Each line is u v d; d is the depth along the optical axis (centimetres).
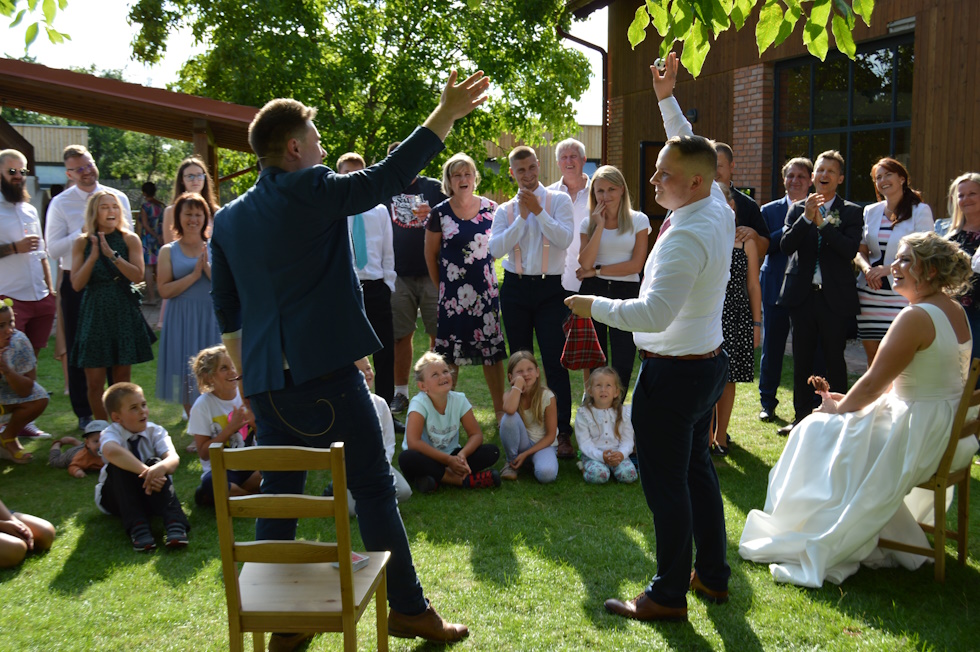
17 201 628
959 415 349
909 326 356
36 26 368
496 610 337
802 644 309
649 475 317
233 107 956
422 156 281
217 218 298
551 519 438
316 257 282
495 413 634
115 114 1117
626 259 536
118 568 381
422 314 679
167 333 578
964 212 530
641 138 1248
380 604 282
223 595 354
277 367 281
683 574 321
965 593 350
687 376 302
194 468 529
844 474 367
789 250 554
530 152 538
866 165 902
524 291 551
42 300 646
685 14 325
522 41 1694
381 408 477
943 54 789
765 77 1018
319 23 1633
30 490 493
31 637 318
